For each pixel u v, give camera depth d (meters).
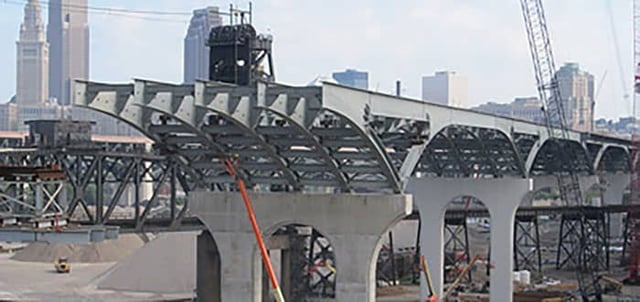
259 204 72.62
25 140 93.88
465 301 112.62
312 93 57.03
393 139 70.62
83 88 54.28
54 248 164.75
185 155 67.12
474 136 92.31
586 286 126.88
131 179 87.31
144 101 54.75
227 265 73.25
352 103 60.22
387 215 69.62
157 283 121.44
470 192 106.25
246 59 75.44
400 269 134.88
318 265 104.88
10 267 152.75
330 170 68.94
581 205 139.00
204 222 73.75
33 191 53.34
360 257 70.38
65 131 90.62
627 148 152.75
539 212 148.25
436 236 107.06
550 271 147.62
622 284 129.75
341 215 70.81
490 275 106.38
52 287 126.62
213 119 61.97
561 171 131.38
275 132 61.44
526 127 100.38
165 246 128.12
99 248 166.00
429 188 107.31
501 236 105.38
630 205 153.12
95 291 121.94
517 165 103.38
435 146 97.38
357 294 70.31
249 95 56.41
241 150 66.81
